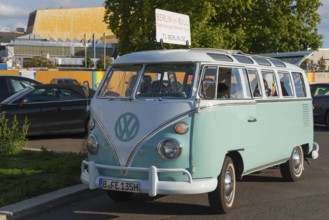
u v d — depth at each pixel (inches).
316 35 1181.7
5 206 269.1
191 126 244.7
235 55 297.3
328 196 317.7
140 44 949.2
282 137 332.8
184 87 255.9
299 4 1145.4
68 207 286.8
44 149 428.1
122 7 976.9
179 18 451.2
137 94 262.1
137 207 286.0
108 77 279.3
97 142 260.2
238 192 326.3
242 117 278.2
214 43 911.0
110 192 294.7
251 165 292.7
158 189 240.1
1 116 476.7
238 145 274.1
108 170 255.3
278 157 330.0
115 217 265.7
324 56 2947.8
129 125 251.0
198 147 244.7
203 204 290.8
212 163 250.2
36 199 283.6
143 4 920.9
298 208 286.2
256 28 1093.8
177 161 241.8
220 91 267.6
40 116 541.0
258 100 297.7
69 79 1352.1
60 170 352.2
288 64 368.5
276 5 1105.4
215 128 252.8
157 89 262.7
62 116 553.6
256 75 304.3
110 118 258.5
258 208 284.8
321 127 748.0
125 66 276.4
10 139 425.7
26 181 317.7
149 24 914.1
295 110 354.0
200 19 884.0
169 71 263.1
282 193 325.1
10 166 366.6
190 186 240.7
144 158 245.1
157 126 244.7
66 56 4781.0
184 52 269.4
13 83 602.2
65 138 568.1
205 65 260.2
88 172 261.7
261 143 302.7
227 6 1024.9
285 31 1123.9
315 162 446.6
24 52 4773.6
